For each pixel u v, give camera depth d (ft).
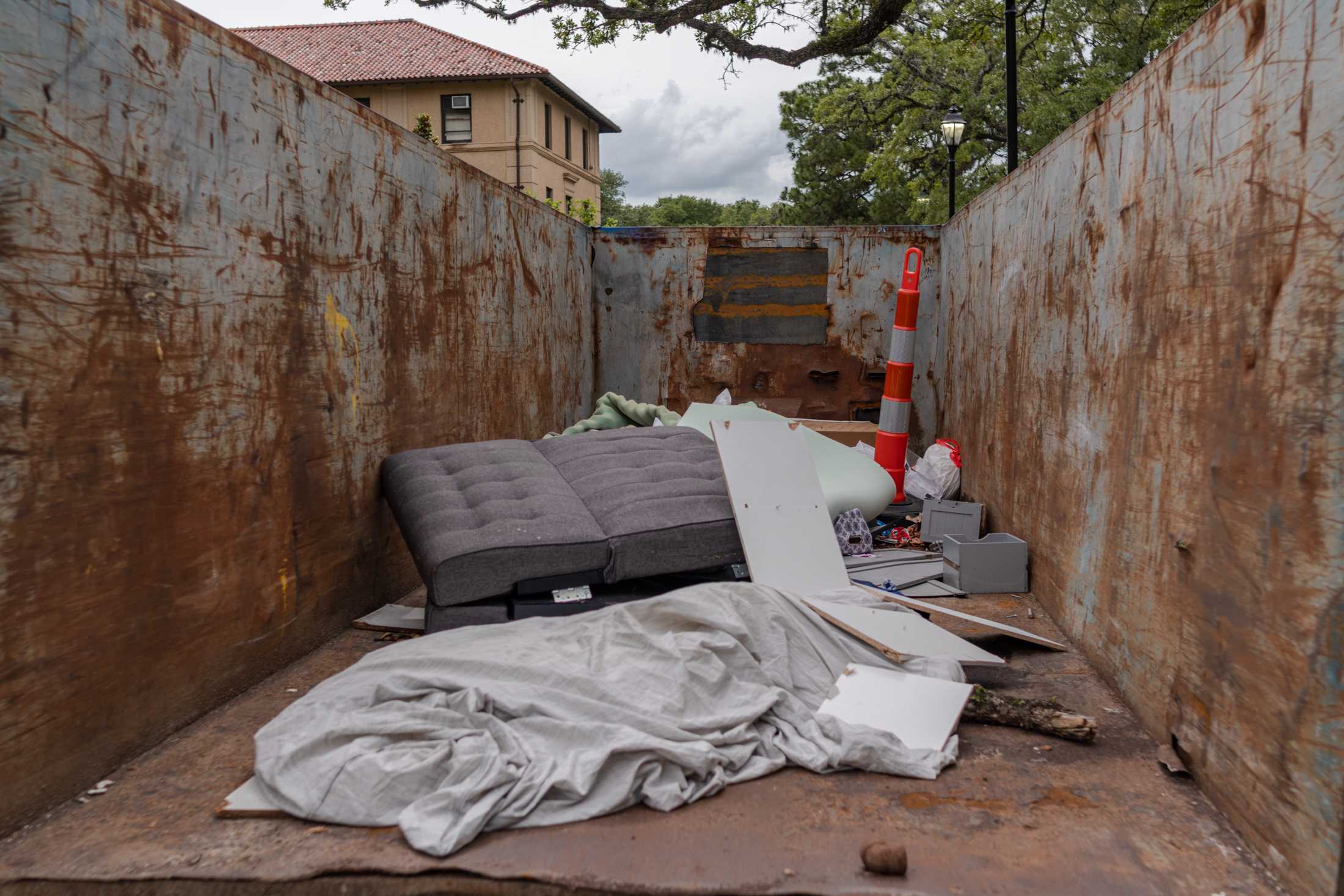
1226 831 6.99
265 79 9.91
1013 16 24.30
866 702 9.02
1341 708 5.56
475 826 6.72
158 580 8.32
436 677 8.62
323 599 11.54
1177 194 8.48
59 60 6.97
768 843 6.77
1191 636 7.94
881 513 18.24
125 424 7.80
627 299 25.93
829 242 25.13
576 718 8.11
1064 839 6.87
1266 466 6.61
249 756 8.22
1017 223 15.53
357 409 12.32
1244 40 7.15
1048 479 13.29
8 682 6.63
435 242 14.76
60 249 7.00
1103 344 10.72
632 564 11.22
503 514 11.44
